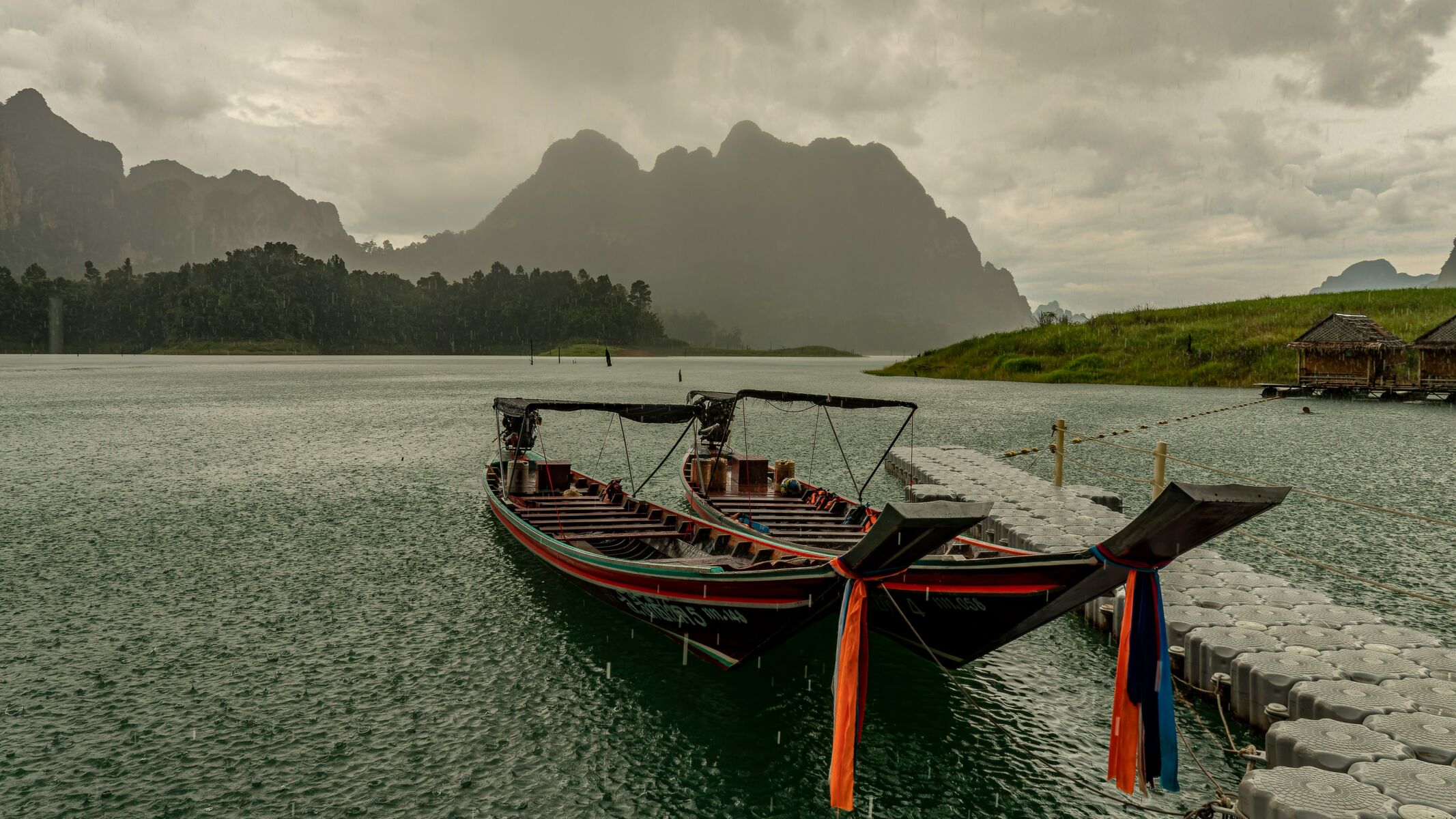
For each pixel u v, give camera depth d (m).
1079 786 8.46
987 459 26.45
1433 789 6.20
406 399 60.56
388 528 19.61
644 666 11.47
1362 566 15.68
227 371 112.94
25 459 30.19
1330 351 57.53
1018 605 8.80
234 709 10.02
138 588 14.77
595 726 9.72
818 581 8.64
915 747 9.29
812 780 8.64
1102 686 10.73
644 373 115.81
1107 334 83.94
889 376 94.56
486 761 8.89
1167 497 6.39
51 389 70.56
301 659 11.57
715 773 8.74
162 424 42.56
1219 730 9.16
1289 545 17.34
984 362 87.25
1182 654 10.02
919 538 6.84
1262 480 24.86
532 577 15.59
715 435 21.42
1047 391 64.19
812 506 18.41
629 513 17.64
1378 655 9.19
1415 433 36.03
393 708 10.11
